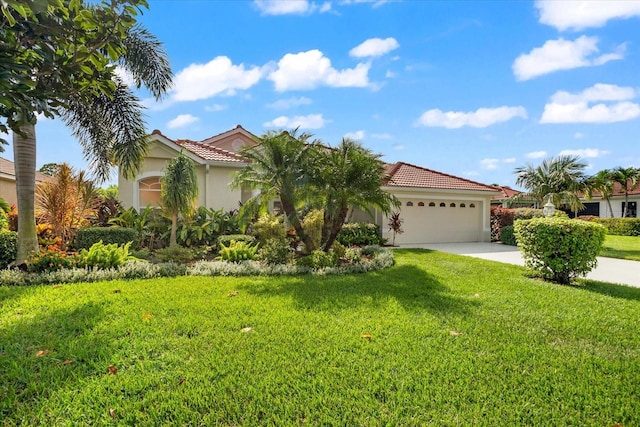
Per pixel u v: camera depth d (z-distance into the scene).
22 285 7.42
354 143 11.38
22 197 8.86
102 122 10.56
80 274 7.92
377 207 11.95
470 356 3.96
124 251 9.66
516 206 28.61
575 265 8.15
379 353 4.02
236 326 4.86
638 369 3.73
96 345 4.15
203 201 15.77
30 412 2.88
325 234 11.56
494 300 6.43
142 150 11.21
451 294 6.85
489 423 2.80
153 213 14.65
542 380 3.46
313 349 4.11
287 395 3.18
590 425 2.79
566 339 4.57
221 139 23.06
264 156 11.17
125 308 5.60
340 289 7.21
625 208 28.08
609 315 5.61
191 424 2.79
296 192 10.78
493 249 16.44
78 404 3.00
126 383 3.31
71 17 3.33
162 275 8.71
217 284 7.59
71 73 3.55
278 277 8.65
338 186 11.03
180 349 4.08
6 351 3.99
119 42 3.61
